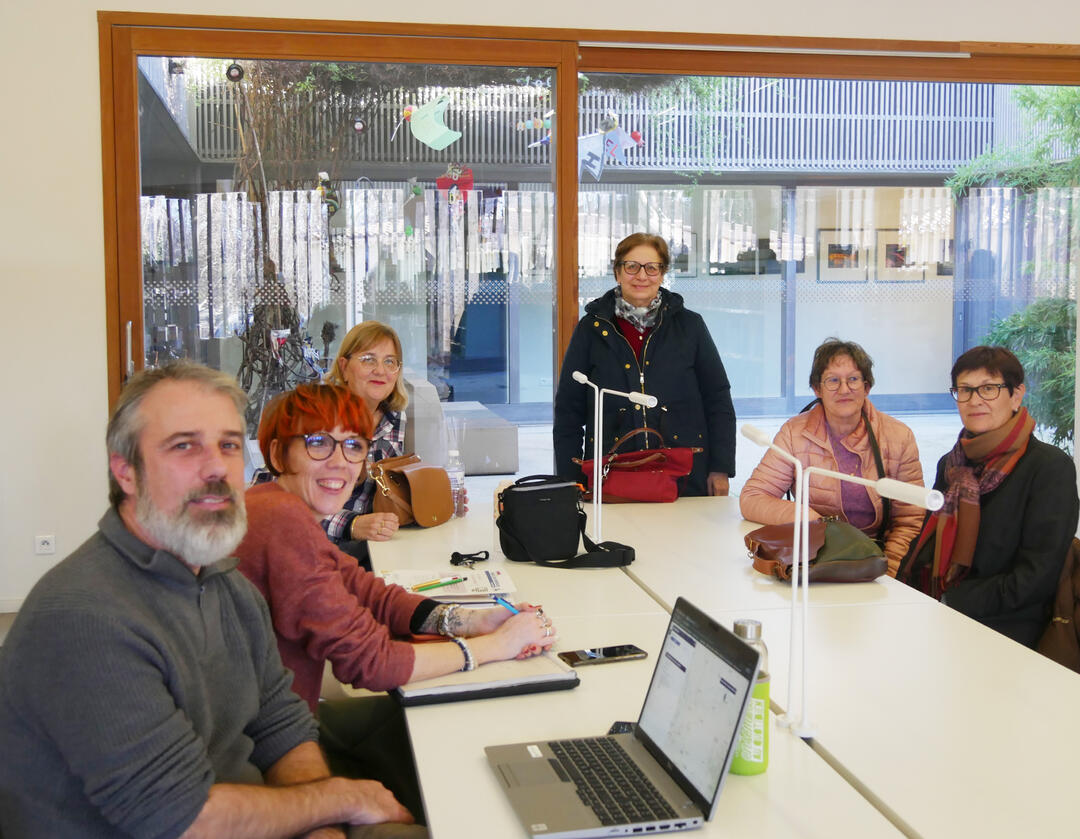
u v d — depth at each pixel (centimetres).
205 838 147
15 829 146
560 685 192
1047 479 275
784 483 339
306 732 183
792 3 483
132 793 141
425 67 471
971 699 185
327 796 164
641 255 380
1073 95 513
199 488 156
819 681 195
